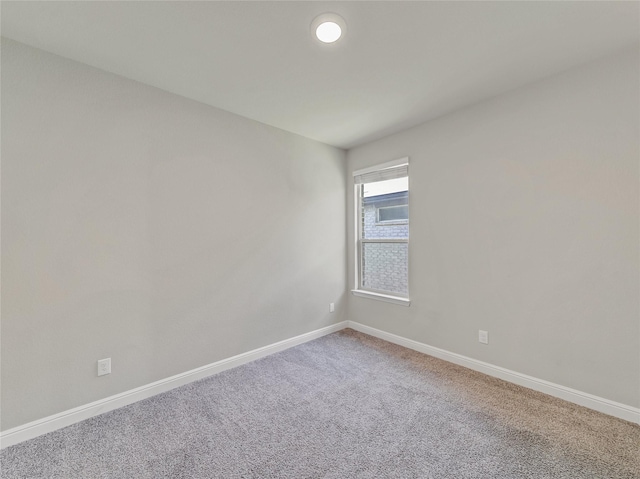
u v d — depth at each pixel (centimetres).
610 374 184
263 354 280
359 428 175
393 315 314
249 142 269
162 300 218
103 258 192
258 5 140
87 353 186
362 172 341
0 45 159
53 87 175
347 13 146
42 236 171
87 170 186
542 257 210
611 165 182
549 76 204
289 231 302
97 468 146
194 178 234
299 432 172
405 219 310
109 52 175
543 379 212
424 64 190
